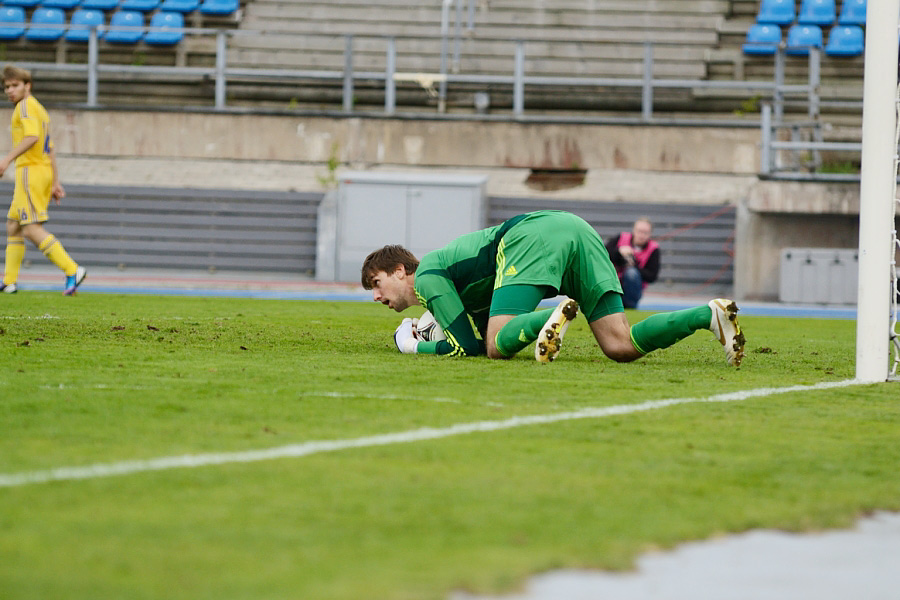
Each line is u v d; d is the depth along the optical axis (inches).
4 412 530.3
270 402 586.2
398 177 2482.8
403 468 428.8
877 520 380.5
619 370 784.9
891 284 766.5
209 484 393.4
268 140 2598.4
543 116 2637.8
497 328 808.3
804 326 1535.4
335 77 2635.3
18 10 2910.9
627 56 2910.9
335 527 342.3
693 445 496.1
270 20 3021.7
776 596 298.2
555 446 483.8
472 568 302.0
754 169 2546.8
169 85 2842.0
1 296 1519.4
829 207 2300.7
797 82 2844.5
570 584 297.6
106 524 338.3
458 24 2930.6
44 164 1566.2
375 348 927.0
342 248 2504.9
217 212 2568.9
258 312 1434.5
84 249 2578.7
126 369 725.9
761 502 392.8
